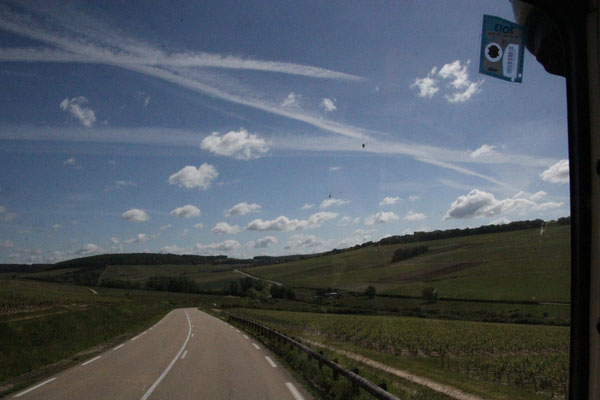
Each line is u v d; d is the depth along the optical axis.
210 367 13.38
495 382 13.54
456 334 29.02
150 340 21.98
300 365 12.98
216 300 91.81
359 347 20.47
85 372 12.52
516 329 31.58
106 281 125.94
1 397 9.38
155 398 9.21
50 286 107.19
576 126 2.04
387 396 6.16
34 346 18.34
